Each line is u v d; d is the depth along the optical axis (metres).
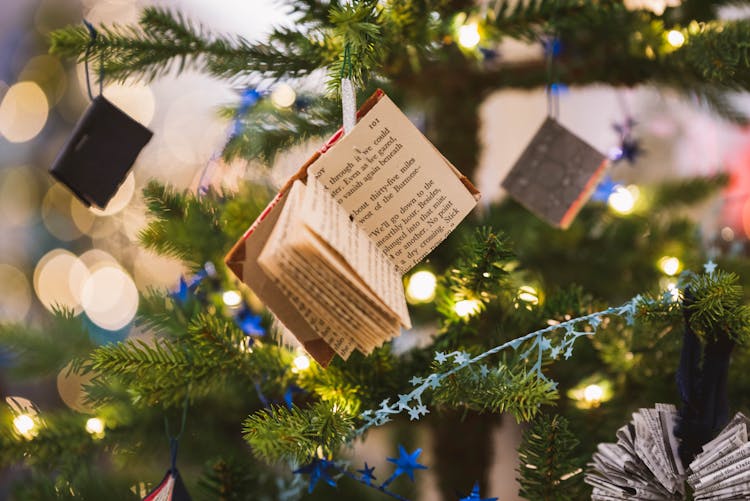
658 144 0.86
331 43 0.45
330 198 0.37
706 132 0.84
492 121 0.87
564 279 0.59
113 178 0.42
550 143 0.48
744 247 0.63
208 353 0.44
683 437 0.38
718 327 0.38
